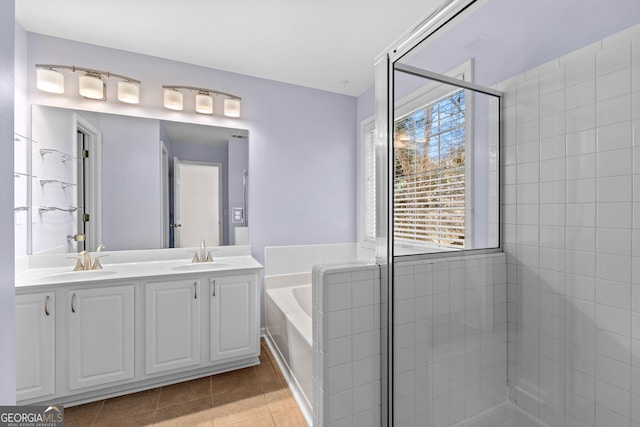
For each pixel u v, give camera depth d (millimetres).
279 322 2420
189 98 2688
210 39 2322
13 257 1081
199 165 2732
